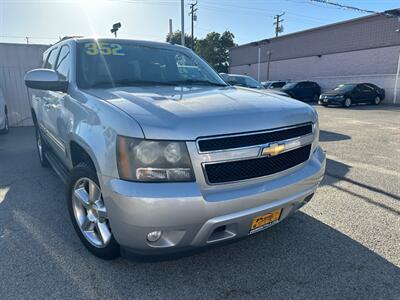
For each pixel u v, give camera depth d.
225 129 2.16
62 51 4.04
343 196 4.21
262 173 2.34
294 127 2.54
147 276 2.53
